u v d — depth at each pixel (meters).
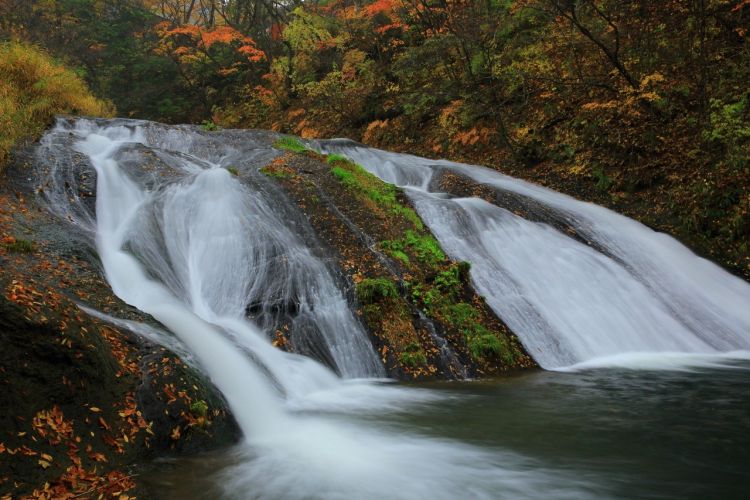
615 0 15.52
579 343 8.85
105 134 13.80
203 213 9.27
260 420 5.59
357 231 9.59
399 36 24.02
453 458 4.86
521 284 9.75
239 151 12.98
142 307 6.91
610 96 15.34
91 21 32.94
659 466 4.69
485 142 17.97
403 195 11.63
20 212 7.97
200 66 31.84
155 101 32.41
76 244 7.43
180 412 4.96
